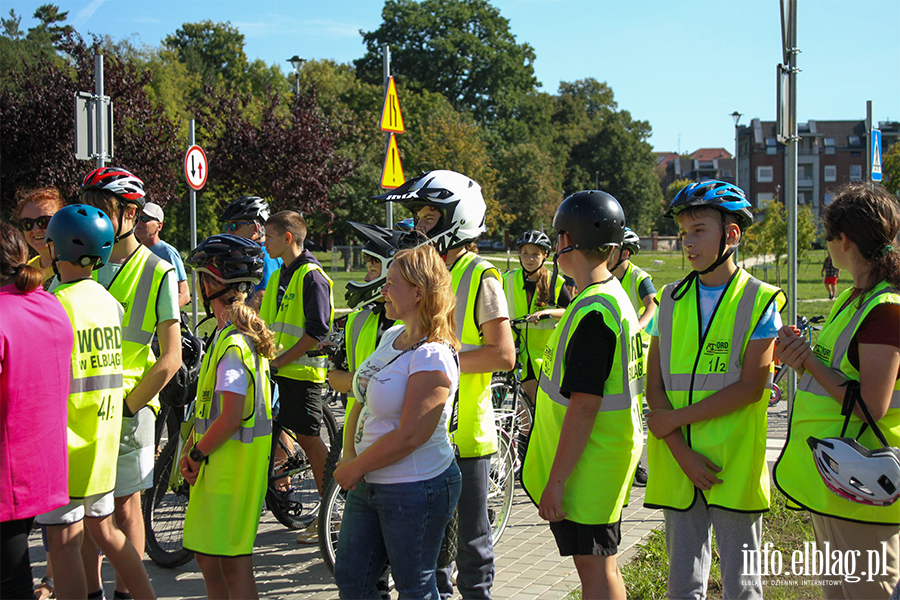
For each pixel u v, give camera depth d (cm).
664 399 316
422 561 288
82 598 332
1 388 273
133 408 364
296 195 1831
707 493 301
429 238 358
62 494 293
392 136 793
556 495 284
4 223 292
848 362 295
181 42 6675
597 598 293
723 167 11875
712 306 310
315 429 492
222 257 346
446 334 292
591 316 287
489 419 359
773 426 775
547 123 7906
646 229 8612
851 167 8712
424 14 7144
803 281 2916
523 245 608
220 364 335
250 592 338
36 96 1580
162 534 474
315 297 479
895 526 288
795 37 495
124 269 381
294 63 2698
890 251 289
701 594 310
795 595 384
